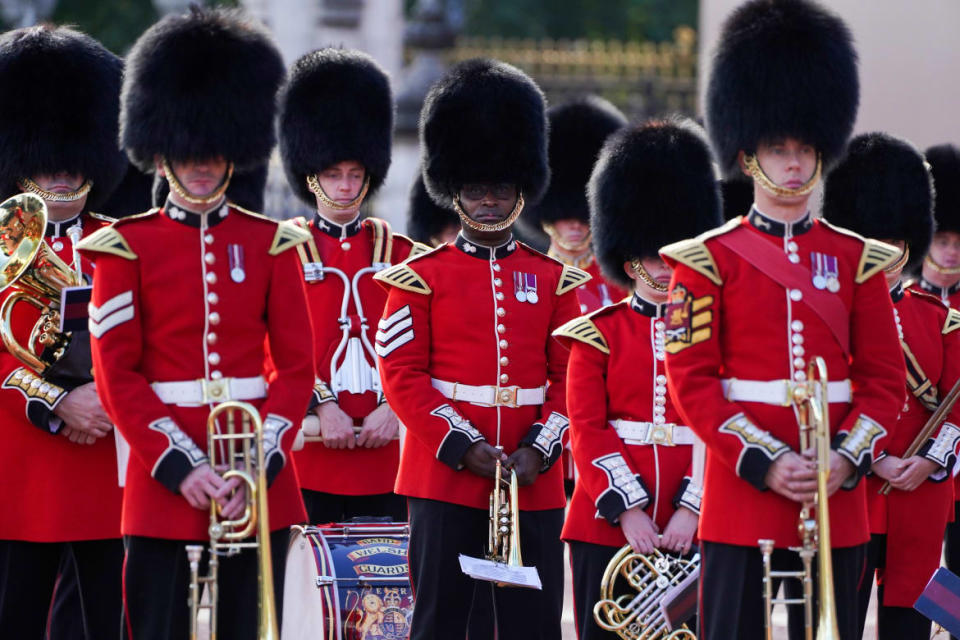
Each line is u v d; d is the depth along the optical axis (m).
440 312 23.16
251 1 65.56
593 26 107.19
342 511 26.50
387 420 26.34
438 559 22.44
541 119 24.62
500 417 22.89
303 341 19.88
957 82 49.78
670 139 24.52
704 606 19.78
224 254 19.55
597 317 23.30
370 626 22.73
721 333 19.56
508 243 23.97
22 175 23.89
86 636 23.06
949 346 24.75
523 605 22.52
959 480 26.22
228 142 19.75
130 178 27.84
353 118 27.27
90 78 24.42
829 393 19.19
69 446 22.61
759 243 19.50
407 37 67.38
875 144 25.53
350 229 27.19
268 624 18.34
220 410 18.77
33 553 22.73
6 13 72.44
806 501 18.80
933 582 21.78
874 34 51.03
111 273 19.17
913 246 25.48
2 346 22.50
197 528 19.00
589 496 23.02
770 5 20.62
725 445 18.86
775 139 20.05
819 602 18.59
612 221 24.33
